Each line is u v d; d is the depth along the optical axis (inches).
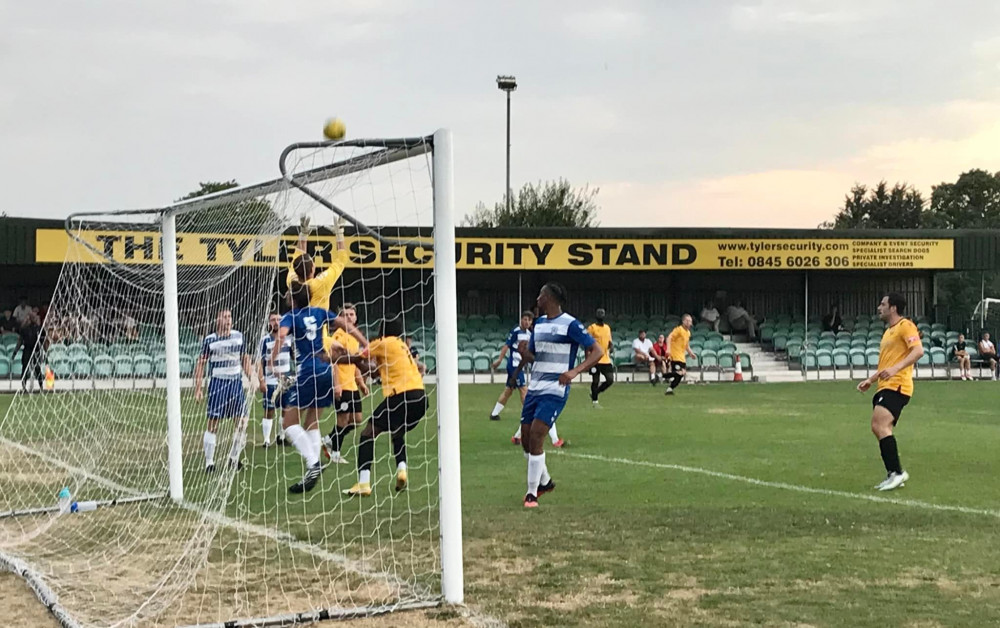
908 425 560.4
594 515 293.1
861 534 264.4
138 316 501.7
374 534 269.9
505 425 575.2
